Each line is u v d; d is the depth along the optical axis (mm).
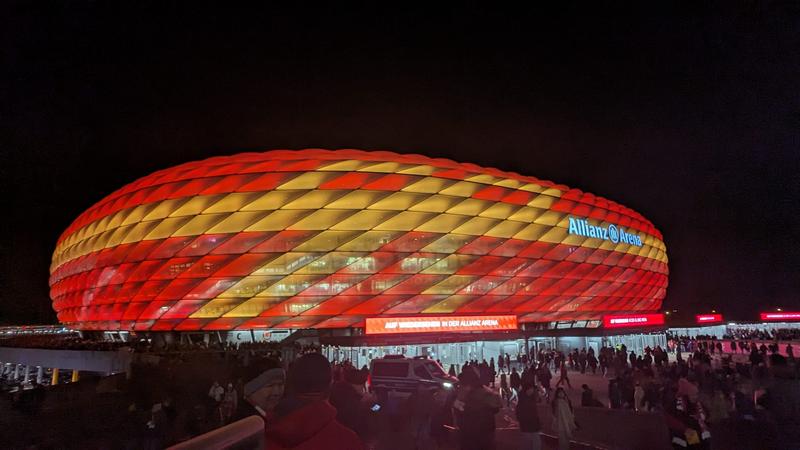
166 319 47000
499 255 50312
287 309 46469
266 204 46312
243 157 50656
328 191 46969
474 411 8117
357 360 41625
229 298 46188
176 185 48969
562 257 53906
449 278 48688
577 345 52656
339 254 46438
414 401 13812
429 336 40438
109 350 40000
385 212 47312
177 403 21750
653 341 59562
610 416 12508
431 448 11531
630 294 63500
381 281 47094
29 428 17875
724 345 61469
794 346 54531
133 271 47812
